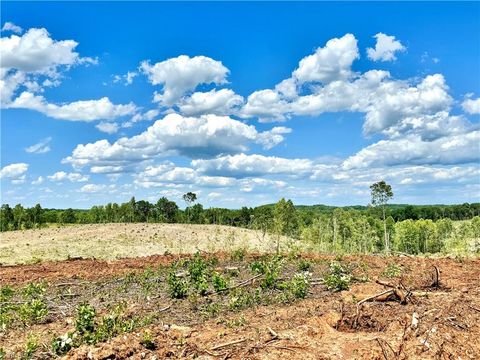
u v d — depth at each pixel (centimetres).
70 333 858
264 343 796
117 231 5312
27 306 1126
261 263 1625
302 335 834
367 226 4888
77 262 2261
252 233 4912
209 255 2156
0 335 959
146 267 1897
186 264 1870
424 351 809
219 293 1275
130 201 7738
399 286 1148
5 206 7069
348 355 763
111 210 7681
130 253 4125
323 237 4425
